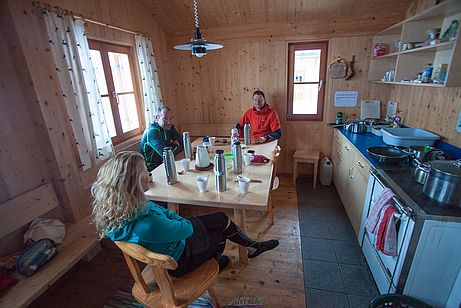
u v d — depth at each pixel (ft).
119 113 9.44
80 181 7.24
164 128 9.20
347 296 5.66
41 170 6.54
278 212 9.15
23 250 5.58
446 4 5.64
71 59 6.89
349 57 10.36
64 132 6.81
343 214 8.91
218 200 5.18
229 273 6.40
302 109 11.66
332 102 11.04
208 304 5.51
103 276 6.57
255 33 10.90
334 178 10.89
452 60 5.31
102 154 7.98
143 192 3.94
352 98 10.78
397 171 5.75
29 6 5.86
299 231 8.02
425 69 7.22
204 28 11.30
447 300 4.62
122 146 9.36
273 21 10.57
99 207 3.81
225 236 5.33
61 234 6.30
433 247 4.28
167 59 12.09
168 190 5.74
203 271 4.59
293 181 11.27
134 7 9.55
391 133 8.01
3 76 5.69
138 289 4.37
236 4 9.75
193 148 8.95
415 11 8.61
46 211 6.38
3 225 5.45
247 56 11.30
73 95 6.90
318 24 10.23
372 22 9.77
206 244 4.72
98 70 8.46
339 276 6.22
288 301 5.57
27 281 5.08
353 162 7.88
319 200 9.92
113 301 5.81
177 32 11.70
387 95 10.37
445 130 6.70
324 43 10.66
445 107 6.71
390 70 9.77
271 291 5.85
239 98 12.04
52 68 6.40
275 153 7.52
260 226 8.34
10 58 5.81
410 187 5.06
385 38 9.72
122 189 3.70
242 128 11.29
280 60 11.02
